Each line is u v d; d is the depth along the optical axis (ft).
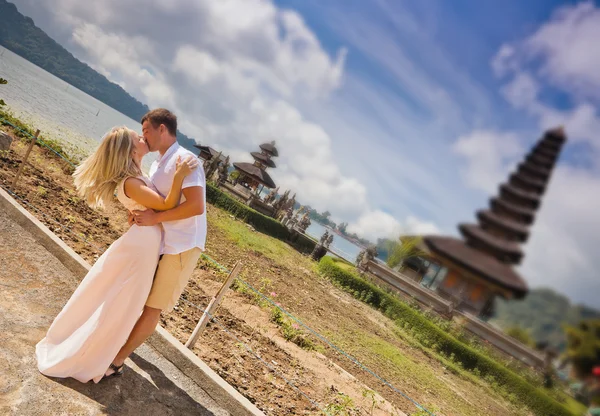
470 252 109.91
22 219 15.05
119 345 9.04
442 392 32.53
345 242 313.12
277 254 61.98
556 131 152.46
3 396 7.54
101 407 8.50
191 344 13.14
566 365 68.23
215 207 83.35
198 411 10.37
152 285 9.21
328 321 35.88
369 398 19.16
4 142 25.84
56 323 9.05
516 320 93.71
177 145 9.37
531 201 142.31
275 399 13.32
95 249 18.58
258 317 22.33
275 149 126.00
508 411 39.88
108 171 8.87
